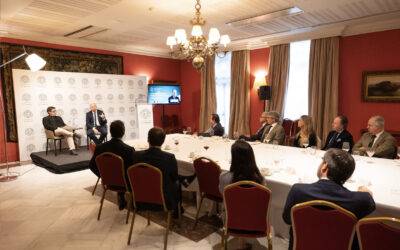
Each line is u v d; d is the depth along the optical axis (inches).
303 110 247.4
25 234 112.0
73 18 188.1
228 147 150.1
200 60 143.9
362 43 210.7
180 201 120.7
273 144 157.5
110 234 111.3
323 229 62.8
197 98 333.4
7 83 223.0
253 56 273.6
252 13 178.7
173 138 182.9
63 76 247.3
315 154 129.6
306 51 241.8
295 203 66.4
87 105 263.9
